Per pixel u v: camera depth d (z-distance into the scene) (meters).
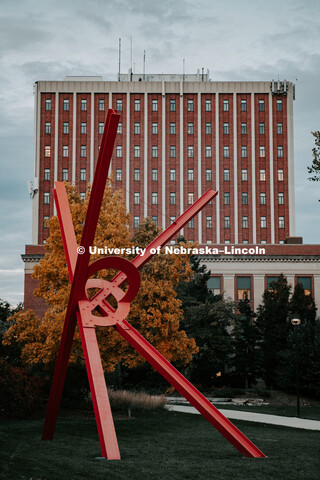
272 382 49.81
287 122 88.06
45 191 86.31
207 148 87.56
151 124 88.12
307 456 13.57
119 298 14.16
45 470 10.37
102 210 25.56
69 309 13.83
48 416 14.89
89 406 23.98
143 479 9.91
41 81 88.38
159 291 25.56
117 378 36.44
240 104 88.50
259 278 63.66
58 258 24.23
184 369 47.44
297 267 63.81
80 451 13.22
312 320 51.78
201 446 15.11
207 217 85.94
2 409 19.69
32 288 61.31
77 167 87.19
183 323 46.94
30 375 24.38
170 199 86.44
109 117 11.27
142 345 13.46
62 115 88.19
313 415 29.00
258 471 11.06
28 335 24.48
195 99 88.69
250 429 20.78
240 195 86.50
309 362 42.91
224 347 48.34
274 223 85.88
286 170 87.12
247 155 87.44
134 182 86.81
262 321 52.09
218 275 63.81
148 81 90.06
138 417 23.02
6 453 12.13
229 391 44.72
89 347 12.88
